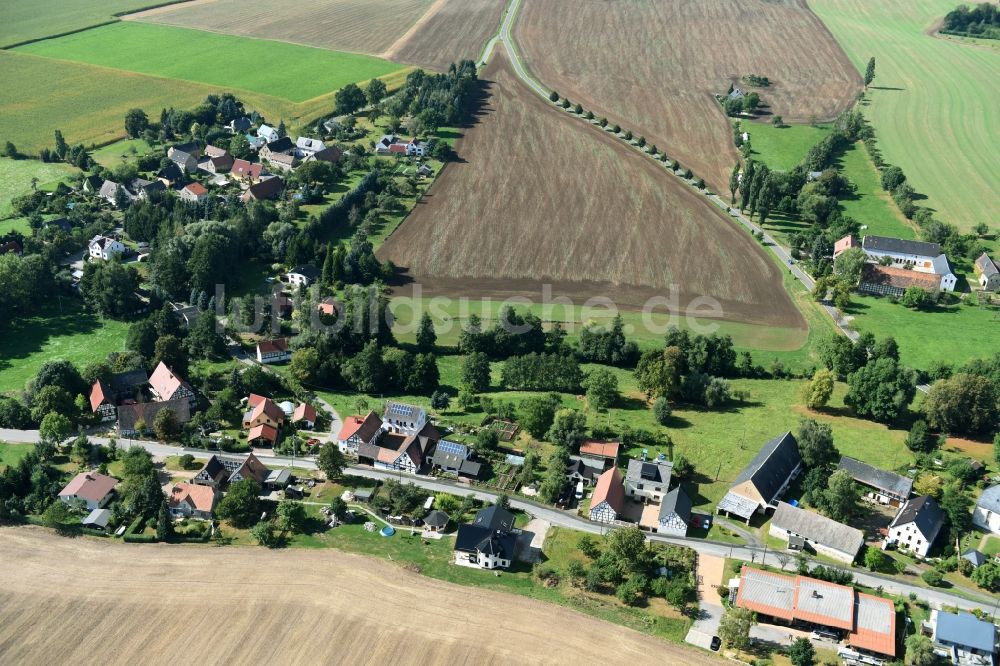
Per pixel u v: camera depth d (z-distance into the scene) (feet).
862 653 413.59
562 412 583.58
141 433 588.09
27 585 451.12
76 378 621.72
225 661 403.95
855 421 615.98
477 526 483.92
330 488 535.60
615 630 425.69
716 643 419.13
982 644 409.08
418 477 548.31
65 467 551.59
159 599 441.68
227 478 538.06
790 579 452.35
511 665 403.54
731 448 578.66
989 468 552.82
